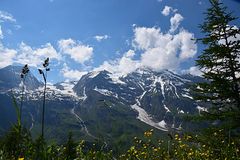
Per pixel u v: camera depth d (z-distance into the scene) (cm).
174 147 684
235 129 1798
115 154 391
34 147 225
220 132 734
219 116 2075
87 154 339
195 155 677
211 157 652
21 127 223
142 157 596
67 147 257
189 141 779
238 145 559
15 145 220
